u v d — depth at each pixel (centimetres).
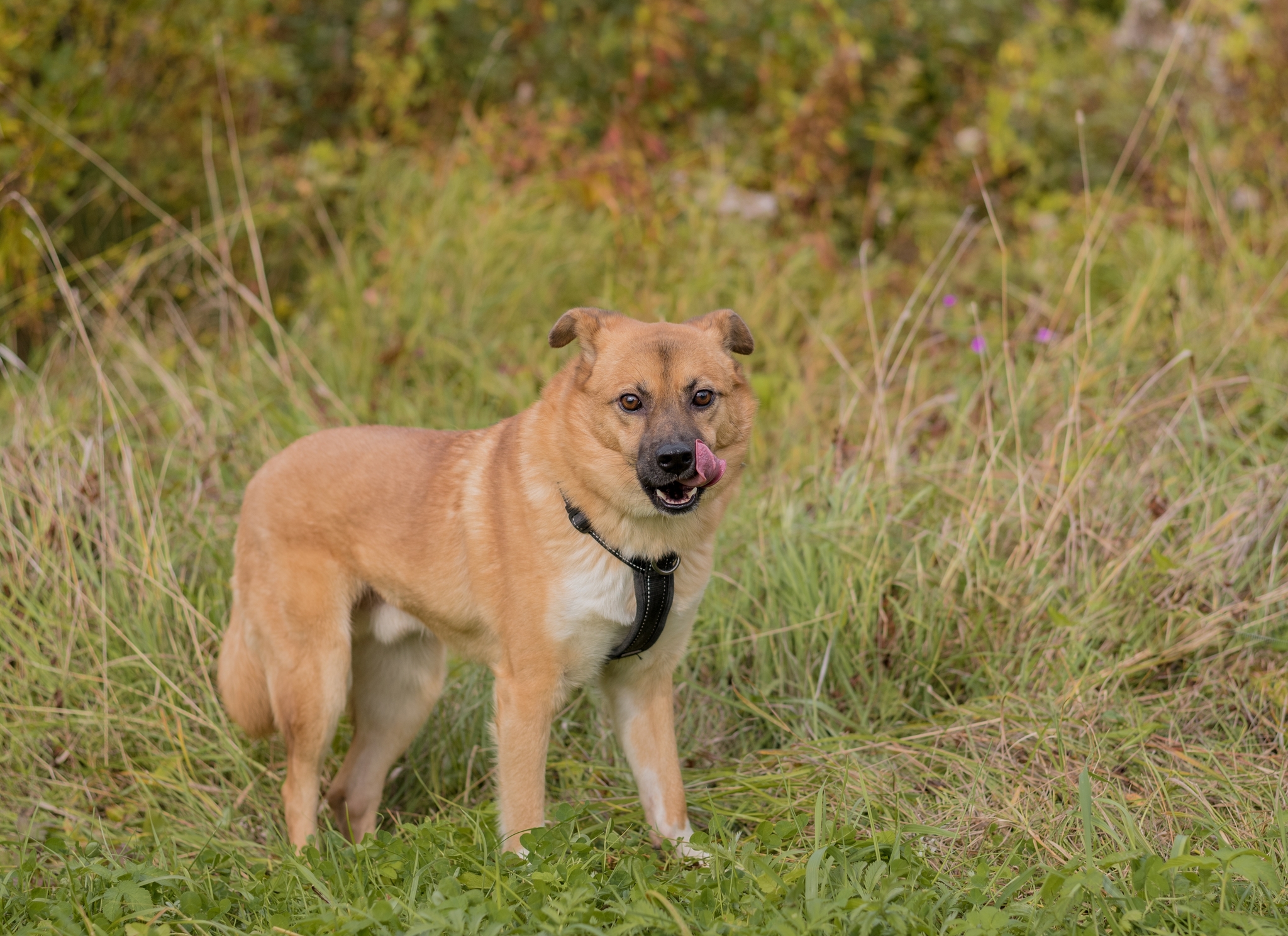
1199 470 646
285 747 534
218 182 977
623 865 404
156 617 588
